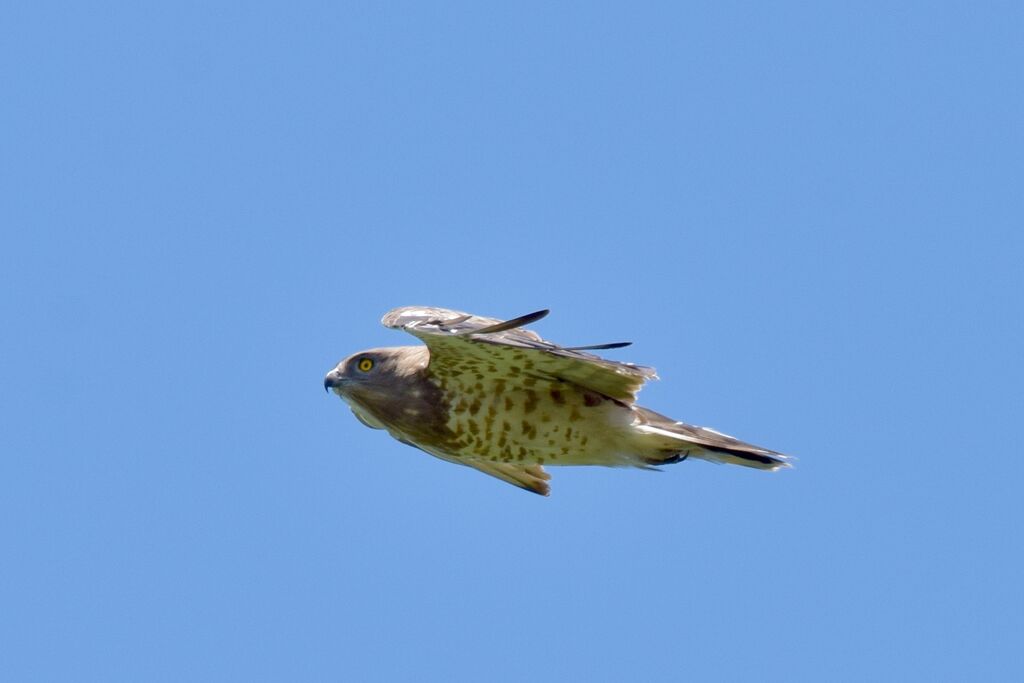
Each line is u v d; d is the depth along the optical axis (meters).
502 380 16.06
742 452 16.22
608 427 16.19
